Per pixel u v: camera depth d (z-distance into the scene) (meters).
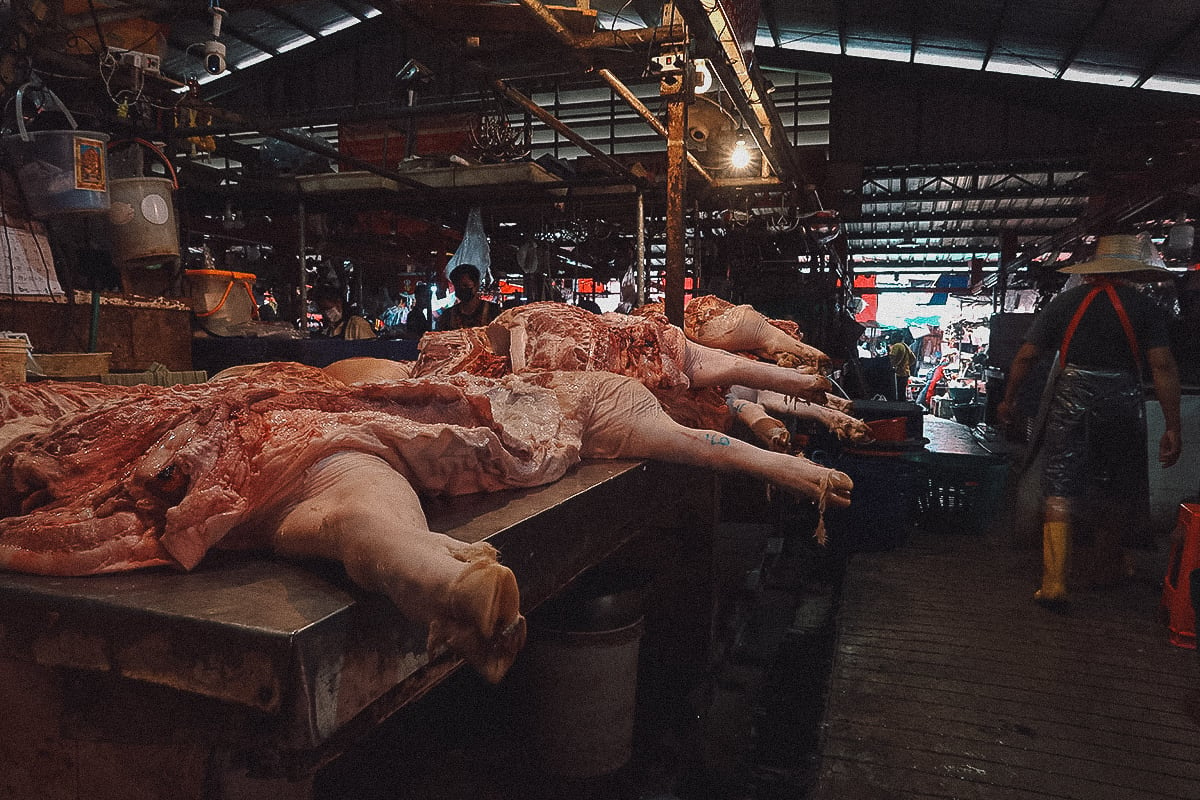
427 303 11.16
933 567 5.04
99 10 4.26
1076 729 2.98
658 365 2.91
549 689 2.64
